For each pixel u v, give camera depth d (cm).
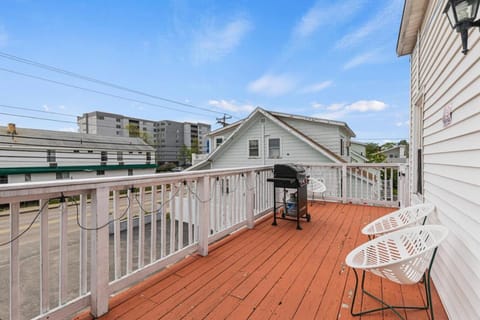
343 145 1195
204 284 205
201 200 264
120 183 179
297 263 245
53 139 1872
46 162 1728
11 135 1645
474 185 139
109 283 174
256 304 178
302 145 1010
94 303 163
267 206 435
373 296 181
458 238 160
